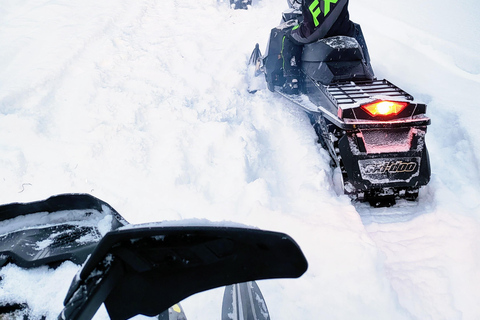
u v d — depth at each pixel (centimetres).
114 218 106
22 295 87
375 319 202
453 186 309
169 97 440
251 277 68
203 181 317
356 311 204
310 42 377
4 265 94
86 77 472
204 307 207
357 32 420
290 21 448
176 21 739
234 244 65
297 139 374
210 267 67
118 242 65
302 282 220
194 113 402
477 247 239
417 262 240
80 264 94
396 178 275
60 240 101
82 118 392
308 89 383
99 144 351
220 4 859
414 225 272
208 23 732
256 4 884
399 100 266
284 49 402
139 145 348
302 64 393
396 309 205
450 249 243
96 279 66
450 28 660
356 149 276
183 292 69
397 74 503
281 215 268
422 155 274
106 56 545
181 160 330
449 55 552
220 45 622
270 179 325
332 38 355
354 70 336
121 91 444
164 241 65
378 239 263
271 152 366
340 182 313
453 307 210
